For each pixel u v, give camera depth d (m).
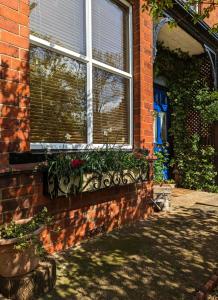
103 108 4.74
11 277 2.62
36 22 3.68
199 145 8.53
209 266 3.40
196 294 2.78
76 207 3.97
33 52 3.65
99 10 4.67
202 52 8.44
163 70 8.19
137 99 5.22
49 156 3.54
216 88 8.31
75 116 4.23
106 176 4.14
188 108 8.62
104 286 2.92
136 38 5.21
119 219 4.76
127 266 3.35
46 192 3.44
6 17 3.07
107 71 4.82
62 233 3.76
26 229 2.76
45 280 2.75
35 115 3.66
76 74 4.25
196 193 7.83
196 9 7.00
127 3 5.16
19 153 3.15
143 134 5.25
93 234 4.26
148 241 4.14
